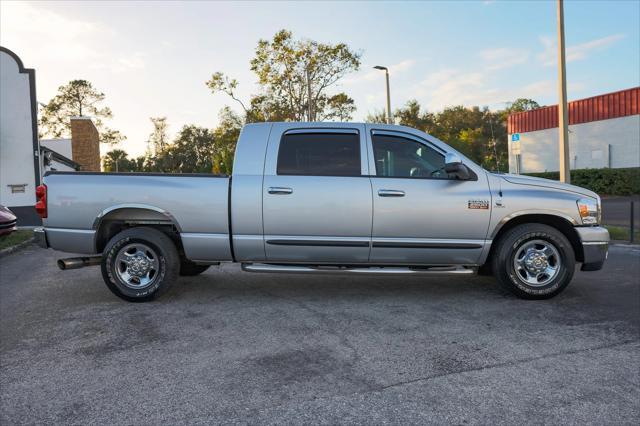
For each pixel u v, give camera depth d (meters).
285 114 36.41
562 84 13.82
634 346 4.07
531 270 5.53
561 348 4.03
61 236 5.73
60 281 7.18
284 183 5.48
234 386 3.37
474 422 2.85
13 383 3.50
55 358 3.96
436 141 5.69
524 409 3.00
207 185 5.57
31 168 21.67
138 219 5.75
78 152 41.69
